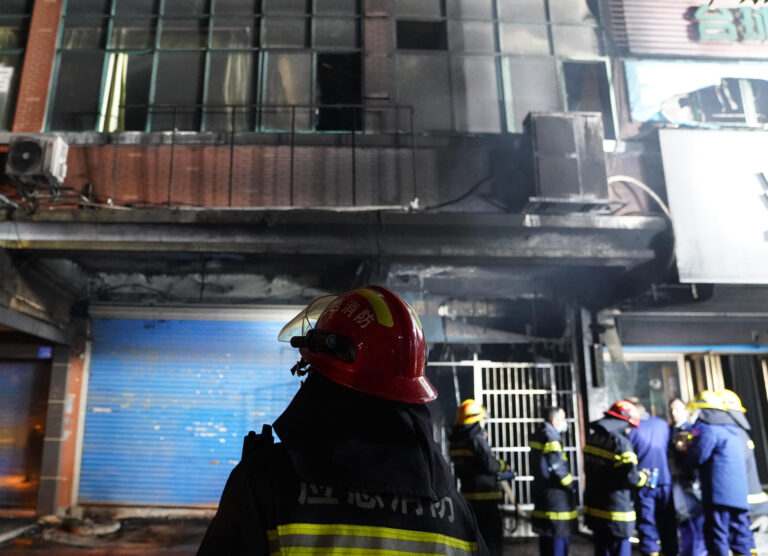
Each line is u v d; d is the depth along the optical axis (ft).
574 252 23.91
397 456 3.58
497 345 30.99
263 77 28.63
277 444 3.70
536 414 28.60
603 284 27.96
